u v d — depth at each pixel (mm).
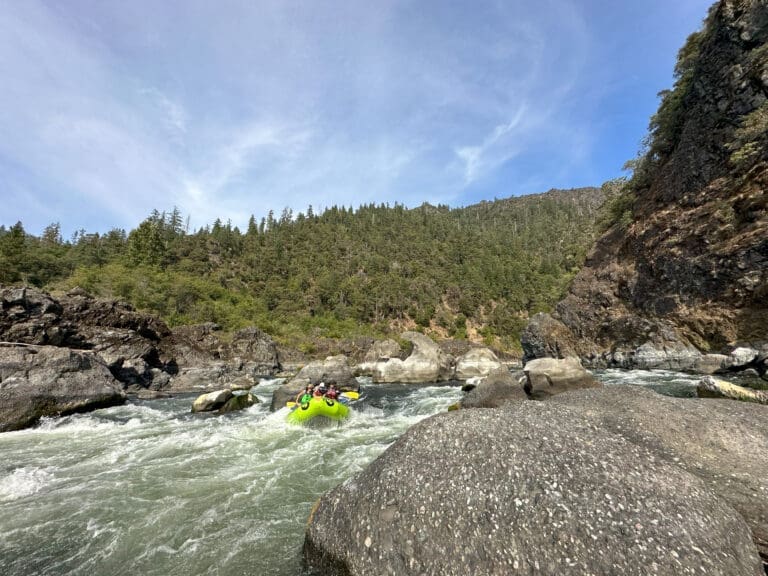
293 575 4488
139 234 72500
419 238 122562
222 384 23812
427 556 3773
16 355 13727
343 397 16469
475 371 26844
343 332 68125
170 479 7539
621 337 24578
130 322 24922
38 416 12773
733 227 19078
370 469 5273
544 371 13086
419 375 25281
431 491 4398
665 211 24953
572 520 3730
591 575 3260
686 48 29531
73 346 19938
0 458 8945
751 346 16719
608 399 7543
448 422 5785
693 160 23750
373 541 4125
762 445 5652
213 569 4645
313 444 9977
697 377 16734
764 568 3736
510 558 3533
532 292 91562
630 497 3977
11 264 49000
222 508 6262
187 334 36344
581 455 4691
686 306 20875
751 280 17469
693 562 3326
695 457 5414
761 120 19312
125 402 16688
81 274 49969
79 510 6215
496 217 187500
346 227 131875
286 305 75438
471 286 93750
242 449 9547
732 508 4172
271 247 106312
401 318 85312
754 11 21594
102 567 4727
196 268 79312
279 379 29000
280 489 7035
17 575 4602
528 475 4363
